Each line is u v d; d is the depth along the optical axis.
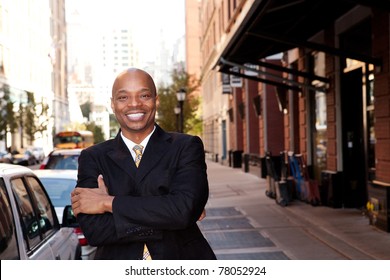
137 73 2.70
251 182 23.12
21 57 35.31
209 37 49.00
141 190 2.62
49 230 4.77
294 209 13.45
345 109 13.21
